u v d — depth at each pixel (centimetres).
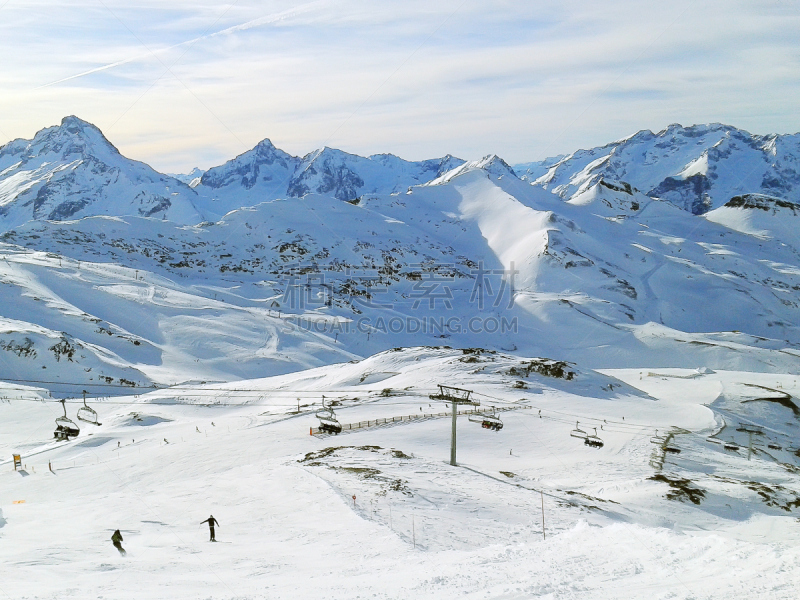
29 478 6241
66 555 2531
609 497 4775
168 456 6638
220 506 3919
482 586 1706
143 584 1995
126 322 19638
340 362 18325
